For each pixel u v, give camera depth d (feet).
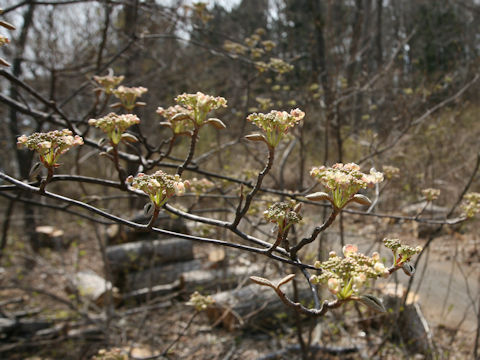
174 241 18.28
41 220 23.35
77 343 14.29
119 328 14.43
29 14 14.66
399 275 15.65
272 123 3.33
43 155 3.21
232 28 19.27
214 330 14.19
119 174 4.26
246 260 15.17
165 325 14.76
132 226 3.21
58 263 20.86
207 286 15.37
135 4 9.43
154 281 17.39
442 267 16.19
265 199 8.61
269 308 13.39
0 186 3.44
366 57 15.48
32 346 14.43
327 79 13.46
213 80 21.72
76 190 21.65
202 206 14.70
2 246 19.60
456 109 17.04
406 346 11.96
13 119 20.58
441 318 12.74
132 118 4.11
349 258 2.79
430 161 15.72
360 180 2.94
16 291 19.04
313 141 15.88
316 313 2.81
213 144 13.75
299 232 12.22
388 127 13.70
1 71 5.88
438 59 17.83
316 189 10.59
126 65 15.52
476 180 16.76
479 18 22.08
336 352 11.69
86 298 16.84
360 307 12.81
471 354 11.38
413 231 17.04
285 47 16.87
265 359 11.61
